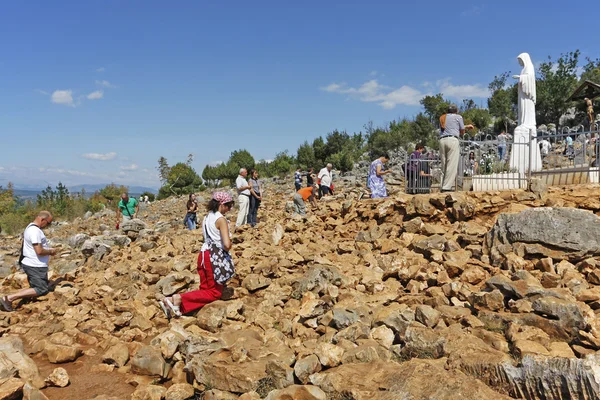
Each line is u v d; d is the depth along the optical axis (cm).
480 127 4228
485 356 334
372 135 4616
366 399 305
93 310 602
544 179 963
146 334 522
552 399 292
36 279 697
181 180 4575
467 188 994
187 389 383
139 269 794
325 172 1794
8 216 2602
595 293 442
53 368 455
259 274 671
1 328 573
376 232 825
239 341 429
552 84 4122
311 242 865
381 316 447
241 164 5175
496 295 441
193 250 912
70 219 2972
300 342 438
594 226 552
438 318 425
